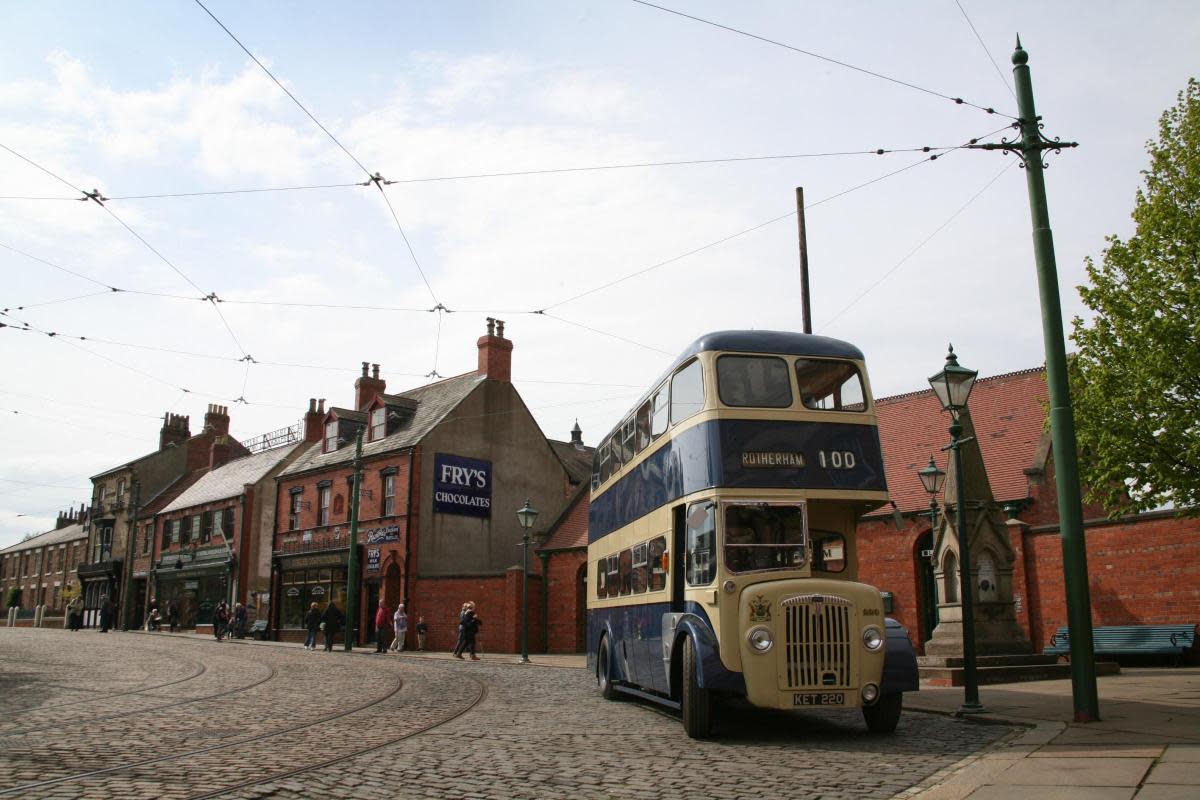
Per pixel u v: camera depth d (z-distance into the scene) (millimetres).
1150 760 7938
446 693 16844
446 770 8781
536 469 43156
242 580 49500
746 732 11523
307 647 36656
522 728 12008
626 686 15938
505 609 35438
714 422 11352
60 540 71562
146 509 60969
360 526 41406
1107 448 16953
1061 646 21484
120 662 24094
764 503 11125
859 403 11789
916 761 9062
